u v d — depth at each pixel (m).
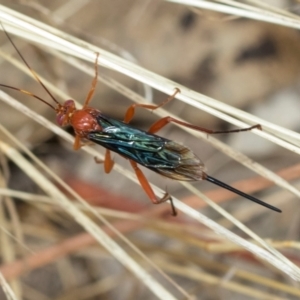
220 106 0.15
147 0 0.18
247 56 0.18
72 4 0.17
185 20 0.18
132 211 0.18
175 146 0.16
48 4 0.18
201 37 0.18
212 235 0.16
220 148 0.16
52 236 0.18
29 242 0.18
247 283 0.18
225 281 0.16
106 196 0.18
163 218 0.17
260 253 0.15
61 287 0.18
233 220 0.15
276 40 0.18
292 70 0.18
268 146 0.18
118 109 0.18
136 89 0.18
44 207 0.17
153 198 0.16
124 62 0.15
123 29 0.18
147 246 0.17
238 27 0.18
